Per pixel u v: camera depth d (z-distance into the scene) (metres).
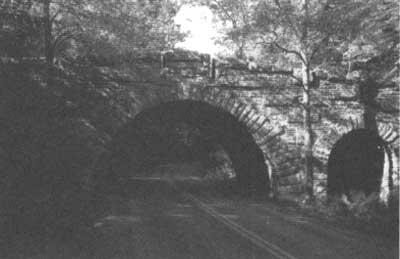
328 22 20.45
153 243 11.50
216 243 11.64
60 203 11.27
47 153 10.92
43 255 9.75
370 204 22.31
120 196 24.14
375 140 27.77
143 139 42.81
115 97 15.80
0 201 10.44
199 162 50.47
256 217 17.33
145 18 23.17
